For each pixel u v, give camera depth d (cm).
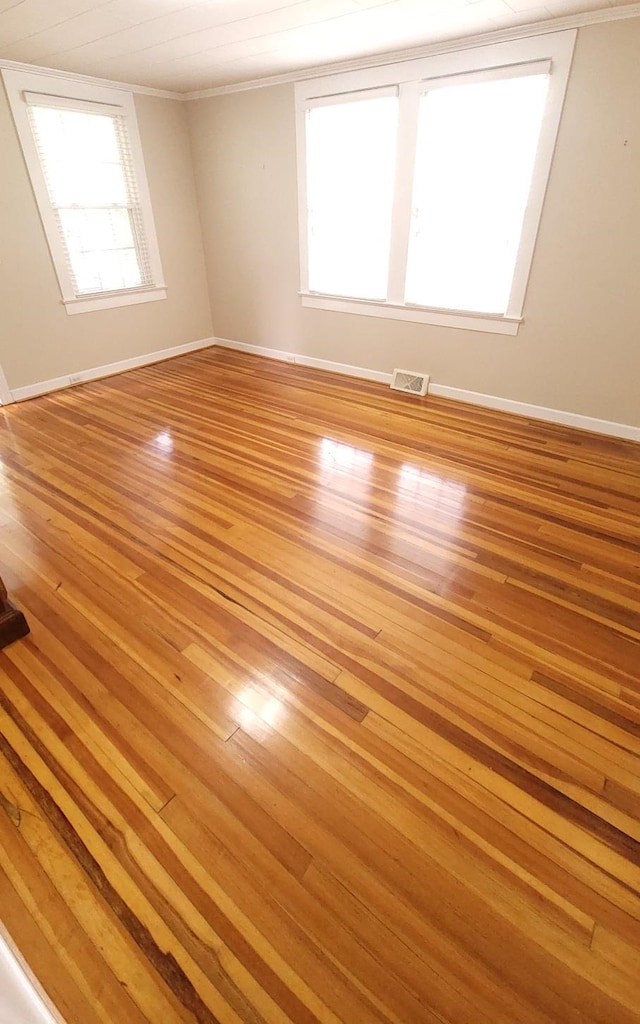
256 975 99
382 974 99
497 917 107
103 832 122
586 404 329
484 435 329
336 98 344
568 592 197
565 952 102
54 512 251
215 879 113
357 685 158
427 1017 93
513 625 181
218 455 307
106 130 386
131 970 99
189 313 500
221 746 141
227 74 359
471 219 325
